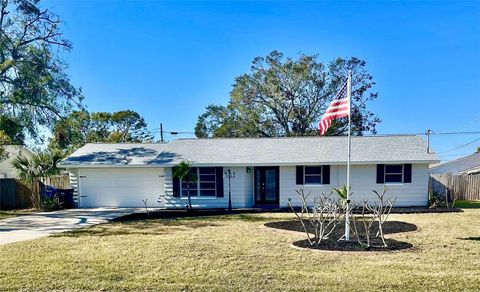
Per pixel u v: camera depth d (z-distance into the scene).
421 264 7.33
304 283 6.18
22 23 24.09
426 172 18.34
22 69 23.31
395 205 18.36
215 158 19.53
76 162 20.25
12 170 27.53
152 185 20.19
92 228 12.60
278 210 17.75
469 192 23.00
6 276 6.69
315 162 18.42
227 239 10.15
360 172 18.61
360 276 6.53
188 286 6.06
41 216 16.39
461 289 5.84
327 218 11.10
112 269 7.11
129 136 47.88
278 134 37.47
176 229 12.12
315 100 36.50
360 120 35.91
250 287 6.00
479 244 9.26
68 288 6.03
